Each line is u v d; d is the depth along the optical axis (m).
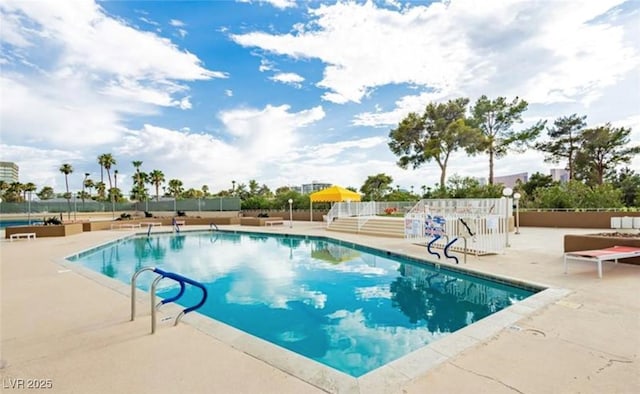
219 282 6.90
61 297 4.71
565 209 15.63
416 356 2.76
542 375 2.41
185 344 3.03
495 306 5.27
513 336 3.14
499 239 7.93
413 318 4.77
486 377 2.39
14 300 4.55
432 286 6.46
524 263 6.88
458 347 2.92
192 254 10.52
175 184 46.09
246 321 4.71
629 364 2.56
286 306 5.35
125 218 22.64
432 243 8.93
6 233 13.01
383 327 4.45
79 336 3.24
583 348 2.85
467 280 6.48
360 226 14.95
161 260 9.48
